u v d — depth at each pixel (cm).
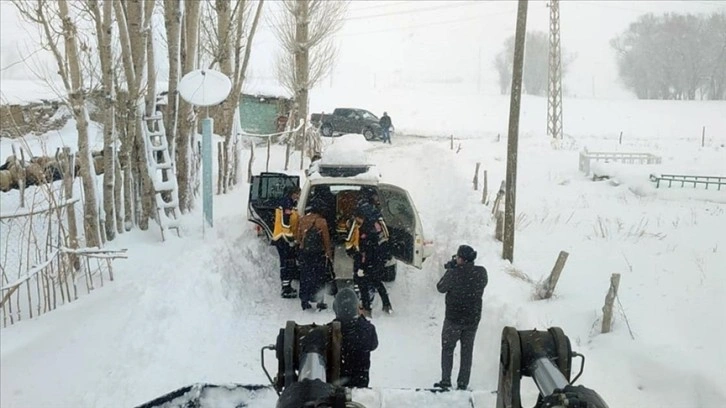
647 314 827
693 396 623
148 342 735
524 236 1313
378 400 436
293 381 362
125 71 1135
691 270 964
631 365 705
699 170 1448
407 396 438
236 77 1647
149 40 1193
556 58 3266
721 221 1237
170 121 1268
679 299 855
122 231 1165
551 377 312
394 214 1080
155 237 1142
